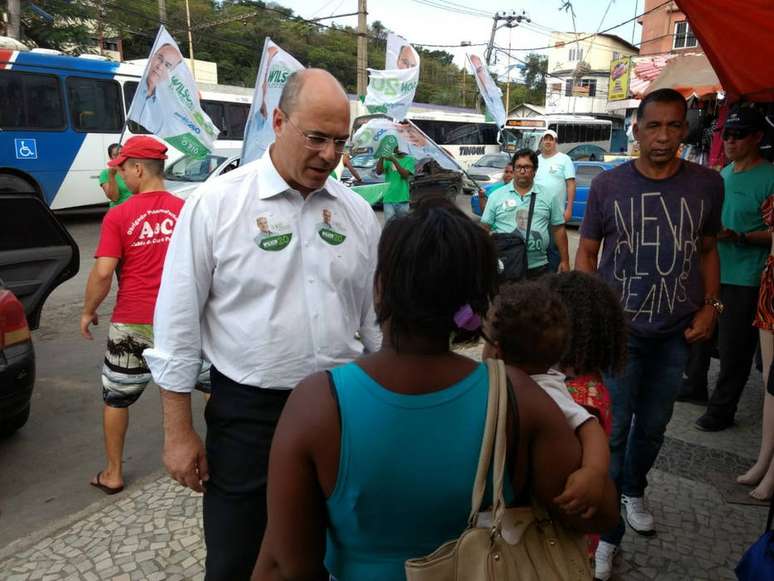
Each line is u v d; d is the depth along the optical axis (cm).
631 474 287
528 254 443
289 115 174
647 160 262
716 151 584
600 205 272
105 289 314
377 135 645
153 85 570
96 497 332
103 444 392
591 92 4362
